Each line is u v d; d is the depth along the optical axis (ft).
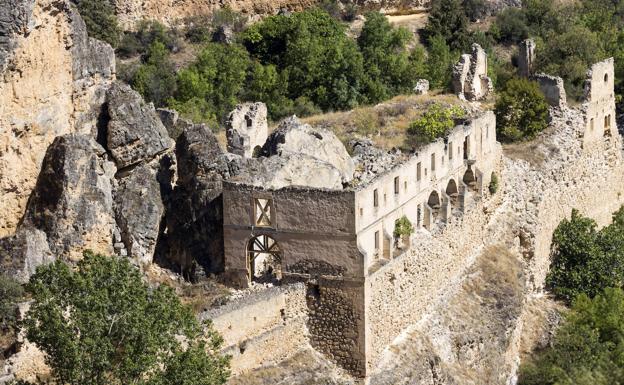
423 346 342.03
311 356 319.88
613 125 479.82
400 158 404.16
